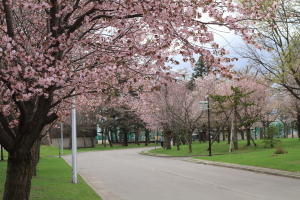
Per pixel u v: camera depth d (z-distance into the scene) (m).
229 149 36.97
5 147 6.70
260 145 40.72
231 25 6.82
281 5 16.58
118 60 7.00
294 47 17.31
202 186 14.67
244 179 16.64
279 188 13.53
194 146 48.62
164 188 14.44
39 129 6.85
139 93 8.74
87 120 62.69
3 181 14.84
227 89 40.22
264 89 39.59
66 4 6.93
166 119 42.91
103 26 7.98
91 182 17.06
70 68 7.22
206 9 6.60
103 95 8.31
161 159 32.66
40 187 13.71
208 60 6.86
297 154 24.47
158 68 7.19
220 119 44.97
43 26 8.04
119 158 35.44
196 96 43.84
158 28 6.78
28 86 6.36
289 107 44.53
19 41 6.65
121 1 6.72
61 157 39.03
